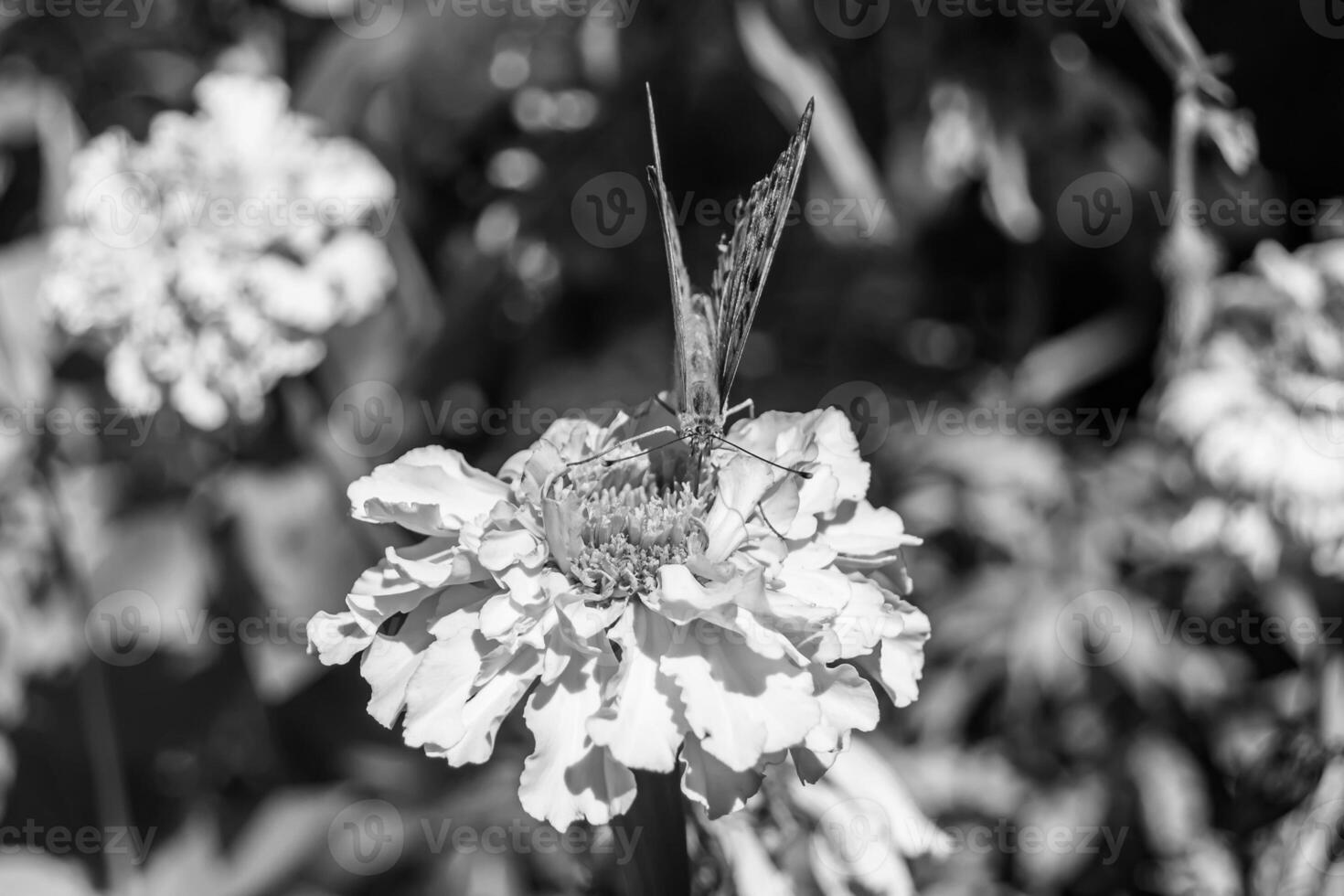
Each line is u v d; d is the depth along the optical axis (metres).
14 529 0.35
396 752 0.36
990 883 0.35
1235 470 0.34
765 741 0.24
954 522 0.38
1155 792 0.35
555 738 0.24
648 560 0.26
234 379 0.33
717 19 0.37
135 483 0.35
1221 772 0.35
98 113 0.38
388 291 0.36
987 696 0.38
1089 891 0.35
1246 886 0.32
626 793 0.24
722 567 0.25
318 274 0.34
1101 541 0.37
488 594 0.25
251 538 0.34
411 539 0.35
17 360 0.35
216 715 0.35
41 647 0.35
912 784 0.35
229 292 0.33
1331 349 0.34
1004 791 0.36
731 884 0.27
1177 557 0.36
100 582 0.34
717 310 0.28
